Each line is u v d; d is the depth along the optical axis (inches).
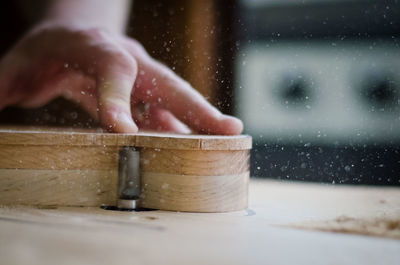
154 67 35.3
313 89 61.0
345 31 60.2
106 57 34.1
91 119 57.7
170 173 25.3
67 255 16.5
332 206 28.9
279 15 61.2
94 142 25.8
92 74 36.4
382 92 59.2
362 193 34.7
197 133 31.3
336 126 60.8
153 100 34.2
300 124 61.4
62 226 21.1
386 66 59.7
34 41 42.8
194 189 25.1
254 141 62.5
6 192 26.0
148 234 20.1
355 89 60.3
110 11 52.4
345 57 60.3
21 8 61.4
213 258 16.8
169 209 25.3
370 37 59.7
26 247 17.5
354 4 59.7
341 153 60.0
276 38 61.7
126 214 24.1
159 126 36.3
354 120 60.1
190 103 32.1
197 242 19.0
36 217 22.9
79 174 26.0
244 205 26.8
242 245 18.7
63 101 57.8
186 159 25.1
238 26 59.0
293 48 61.5
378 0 59.3
